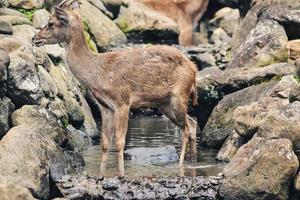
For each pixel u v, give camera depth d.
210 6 73.69
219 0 73.69
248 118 39.41
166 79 39.62
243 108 39.69
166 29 64.19
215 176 35.22
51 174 35.09
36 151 34.69
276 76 44.84
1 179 31.06
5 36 44.03
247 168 34.09
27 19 49.66
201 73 51.00
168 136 47.25
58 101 44.03
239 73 45.56
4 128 38.47
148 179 35.09
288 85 40.12
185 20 67.06
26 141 34.66
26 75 40.62
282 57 48.00
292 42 48.47
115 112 38.69
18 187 30.62
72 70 38.72
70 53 38.56
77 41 38.47
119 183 34.75
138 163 39.62
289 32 49.72
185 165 39.06
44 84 42.81
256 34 49.00
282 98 39.69
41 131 39.34
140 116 56.25
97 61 38.59
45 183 34.06
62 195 34.41
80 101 47.94
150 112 56.31
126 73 38.78
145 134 48.00
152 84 39.34
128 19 63.53
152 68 39.25
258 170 33.94
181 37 66.69
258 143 34.66
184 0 67.06
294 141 35.22
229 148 40.16
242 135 39.50
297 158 34.25
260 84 44.03
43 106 41.25
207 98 46.06
